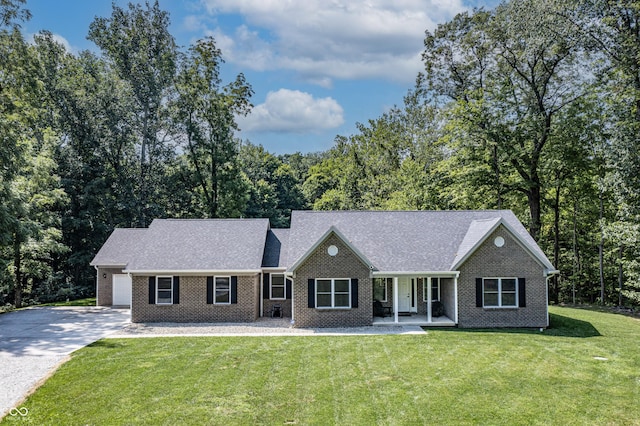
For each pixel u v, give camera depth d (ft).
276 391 45.60
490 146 116.06
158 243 87.81
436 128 159.84
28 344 64.59
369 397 44.06
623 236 88.02
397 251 79.97
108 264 105.29
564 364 53.93
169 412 40.83
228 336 69.15
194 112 146.61
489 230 74.64
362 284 75.92
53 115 135.74
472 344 63.10
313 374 50.42
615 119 92.17
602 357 56.95
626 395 44.52
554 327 75.72
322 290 76.13
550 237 142.82
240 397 44.14
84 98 135.03
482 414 40.42
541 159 113.60
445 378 49.08
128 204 139.33
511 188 117.70
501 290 75.41
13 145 90.79
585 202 126.62
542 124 109.70
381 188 167.94
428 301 76.07
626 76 87.61
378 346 61.98
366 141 189.98
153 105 141.49
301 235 83.61
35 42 132.16
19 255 111.55
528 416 40.04
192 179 150.71
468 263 75.25
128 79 137.18
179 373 50.93
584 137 107.86
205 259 83.56
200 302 82.48
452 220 87.86
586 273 136.98
